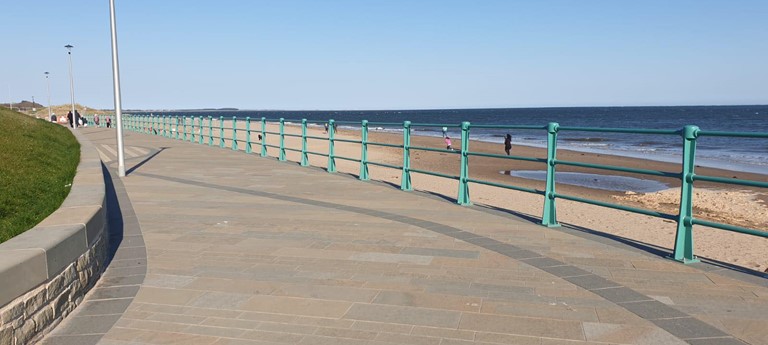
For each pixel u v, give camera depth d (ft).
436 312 15.28
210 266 19.58
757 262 24.61
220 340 13.66
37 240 14.61
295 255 20.99
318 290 17.07
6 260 12.75
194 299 16.37
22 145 35.01
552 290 16.99
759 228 37.68
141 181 42.04
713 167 84.94
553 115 472.03
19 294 12.75
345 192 36.47
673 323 14.39
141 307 15.76
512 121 365.81
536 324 14.40
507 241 23.04
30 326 13.19
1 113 49.29
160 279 18.16
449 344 13.29
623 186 60.70
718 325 14.24
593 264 19.70
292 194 35.60
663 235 29.63
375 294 16.71
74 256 15.64
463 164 31.50
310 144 123.85
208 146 81.92
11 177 25.11
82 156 41.96
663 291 16.83
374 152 107.96
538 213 35.40
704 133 19.17
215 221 27.12
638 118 348.79
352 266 19.54
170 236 23.99
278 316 15.08
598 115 439.63
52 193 24.45
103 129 154.40
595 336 13.64
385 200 33.27
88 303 16.06
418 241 23.11
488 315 15.03
